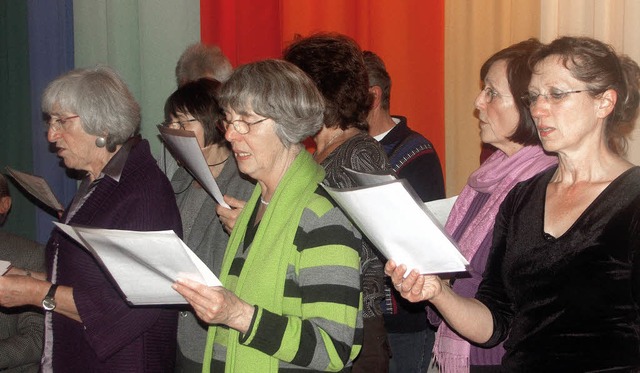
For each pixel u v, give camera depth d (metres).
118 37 3.98
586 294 1.67
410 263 1.72
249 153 1.92
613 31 3.49
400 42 3.74
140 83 4.04
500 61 2.30
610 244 1.66
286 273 1.86
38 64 3.94
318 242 1.84
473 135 3.73
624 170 1.74
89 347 2.27
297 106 1.89
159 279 1.73
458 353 2.23
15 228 3.92
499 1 3.65
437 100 3.73
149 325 2.22
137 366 2.24
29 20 3.93
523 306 1.80
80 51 3.99
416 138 3.09
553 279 1.73
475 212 2.40
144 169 2.30
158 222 2.25
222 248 2.45
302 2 3.82
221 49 3.97
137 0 4.01
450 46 3.74
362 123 2.47
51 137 2.31
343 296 1.80
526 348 1.78
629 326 1.65
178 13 4.00
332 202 1.91
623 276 1.64
